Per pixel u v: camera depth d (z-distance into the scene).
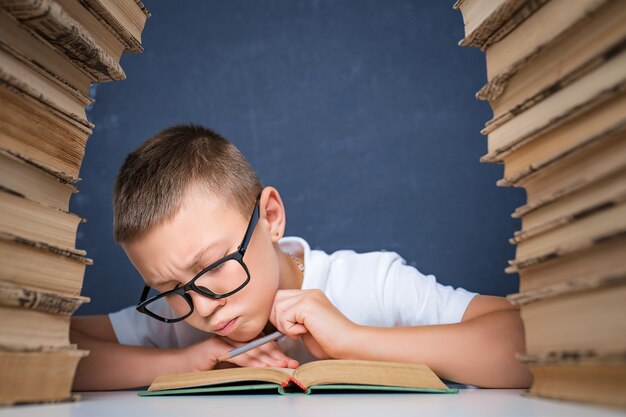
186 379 1.01
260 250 1.33
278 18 2.75
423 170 2.54
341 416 0.67
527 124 0.79
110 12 0.90
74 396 0.86
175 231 1.21
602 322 0.64
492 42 0.86
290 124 2.67
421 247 2.49
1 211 0.75
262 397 0.90
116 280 2.61
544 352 0.74
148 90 2.75
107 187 2.69
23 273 0.77
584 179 0.67
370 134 2.61
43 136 0.83
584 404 0.69
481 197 2.49
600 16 0.67
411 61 2.63
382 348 1.17
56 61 0.86
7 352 0.74
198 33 2.77
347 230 2.55
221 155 1.37
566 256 0.71
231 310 1.25
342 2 2.72
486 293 2.42
